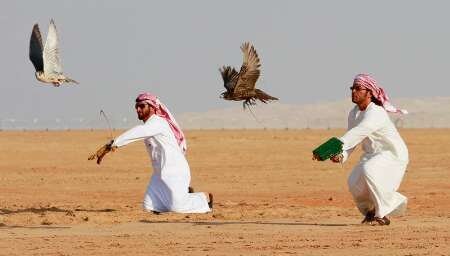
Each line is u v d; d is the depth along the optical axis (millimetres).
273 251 24891
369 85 28984
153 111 31219
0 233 28828
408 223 30688
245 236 27641
